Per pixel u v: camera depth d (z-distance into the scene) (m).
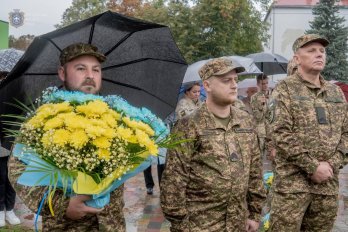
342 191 6.96
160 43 2.69
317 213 3.44
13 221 5.10
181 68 2.82
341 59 25.12
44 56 2.40
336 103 3.48
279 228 3.44
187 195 2.80
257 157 2.92
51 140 1.92
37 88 2.53
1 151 4.75
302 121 3.39
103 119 2.06
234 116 2.87
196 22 19.11
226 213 2.75
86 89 2.37
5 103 2.38
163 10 19.59
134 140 2.04
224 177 2.71
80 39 2.49
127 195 6.73
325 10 25.61
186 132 2.75
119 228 2.40
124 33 2.59
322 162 3.30
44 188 2.07
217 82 2.76
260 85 7.06
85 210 2.06
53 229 2.22
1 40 18.70
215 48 19.44
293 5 35.47
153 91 2.83
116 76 2.76
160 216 5.66
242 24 20.06
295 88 3.46
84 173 1.96
